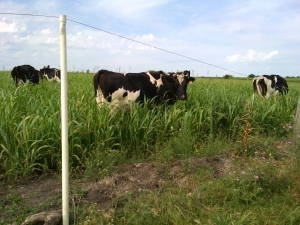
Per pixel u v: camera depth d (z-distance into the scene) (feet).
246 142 17.71
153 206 12.40
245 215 11.30
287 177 14.35
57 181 15.55
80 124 17.29
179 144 18.61
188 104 25.80
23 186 14.94
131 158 18.22
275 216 11.85
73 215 12.03
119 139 19.52
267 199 13.32
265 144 18.56
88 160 16.55
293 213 11.84
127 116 21.13
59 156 16.96
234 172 14.92
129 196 13.05
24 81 46.03
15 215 12.20
